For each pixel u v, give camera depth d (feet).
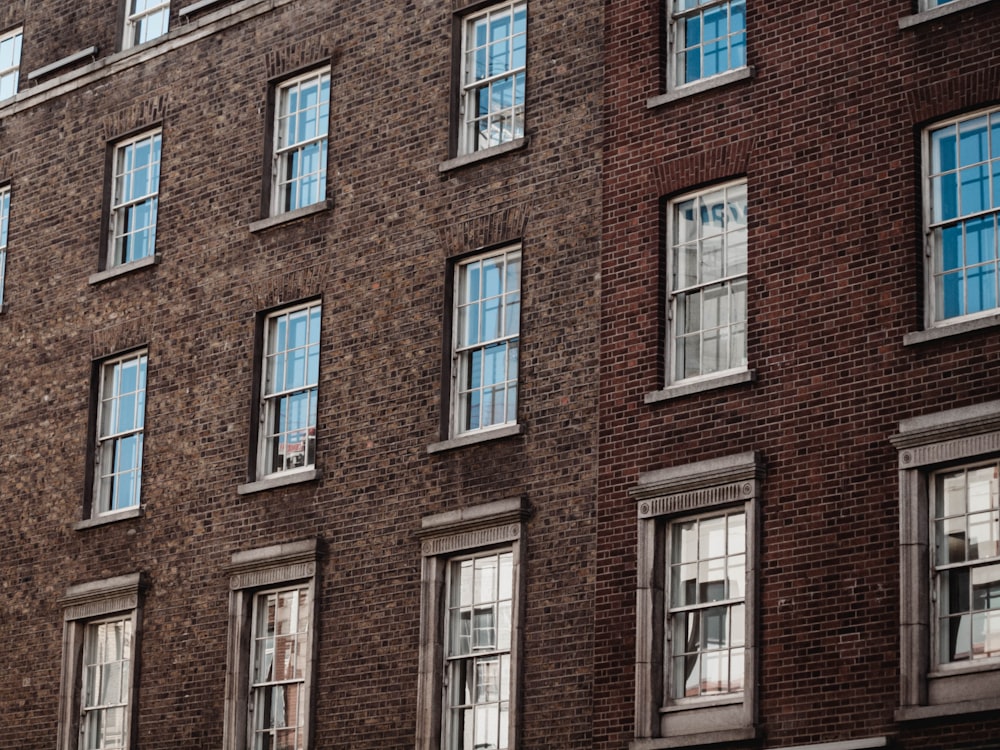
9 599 121.19
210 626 109.40
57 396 122.31
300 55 114.21
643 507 92.84
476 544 98.63
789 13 93.97
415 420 103.19
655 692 90.99
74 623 116.98
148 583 113.29
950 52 88.07
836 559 86.43
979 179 86.79
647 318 95.35
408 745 99.14
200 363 114.42
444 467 101.30
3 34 134.31
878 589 84.89
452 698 98.89
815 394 88.79
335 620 103.86
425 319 104.22
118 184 123.85
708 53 97.60
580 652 93.86
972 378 83.92
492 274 102.89
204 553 110.93
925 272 87.35
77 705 115.85
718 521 91.35
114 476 118.52
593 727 92.53
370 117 109.81
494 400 101.14
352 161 110.01
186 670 110.01
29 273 126.52
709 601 90.74
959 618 83.15
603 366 96.37
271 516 108.27
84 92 126.52
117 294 120.47
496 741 96.53
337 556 104.73
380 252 107.24
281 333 111.75
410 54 108.99
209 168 117.39
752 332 91.56
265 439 110.73
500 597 98.22
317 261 110.11
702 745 88.38
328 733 102.73
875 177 89.20
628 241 97.04
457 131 106.22
